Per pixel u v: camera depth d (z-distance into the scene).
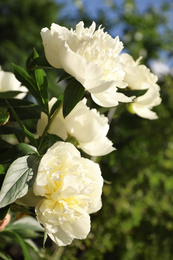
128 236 2.11
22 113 0.75
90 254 1.96
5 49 5.05
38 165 0.61
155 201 2.20
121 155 2.24
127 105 0.86
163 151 2.27
